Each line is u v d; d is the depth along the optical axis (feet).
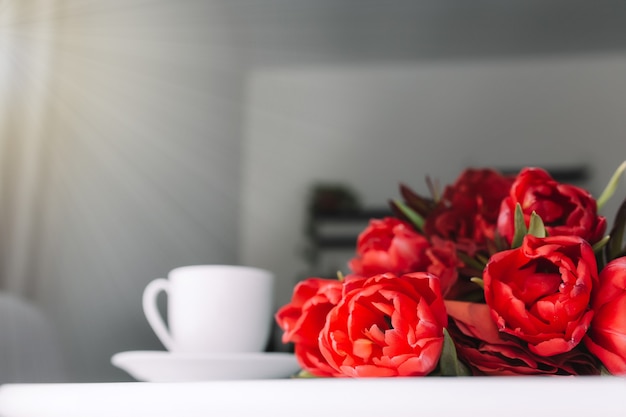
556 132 4.03
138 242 4.35
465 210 2.43
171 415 1.74
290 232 4.17
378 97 4.28
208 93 4.57
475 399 1.64
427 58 4.30
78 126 4.63
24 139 4.60
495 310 2.00
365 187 4.15
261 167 4.33
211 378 2.44
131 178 4.50
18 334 4.12
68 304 4.25
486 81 4.18
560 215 2.17
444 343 1.94
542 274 2.02
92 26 4.83
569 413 1.61
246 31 4.62
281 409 1.70
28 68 4.77
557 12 4.22
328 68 4.42
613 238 2.15
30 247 4.38
